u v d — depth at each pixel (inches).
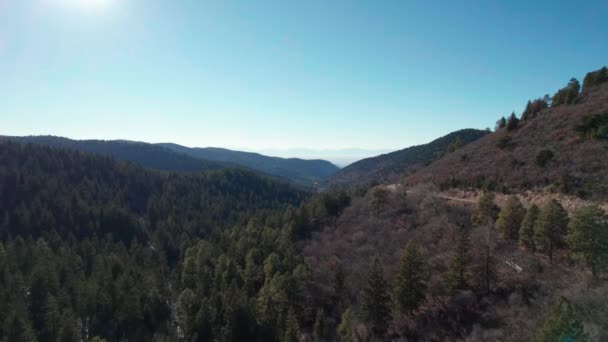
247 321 1834.4
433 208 2401.6
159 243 3801.7
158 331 2138.3
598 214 1368.1
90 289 2220.7
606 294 1100.5
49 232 3703.3
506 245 1776.6
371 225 2476.6
